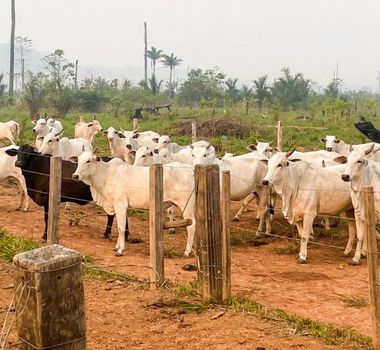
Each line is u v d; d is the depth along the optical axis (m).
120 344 5.87
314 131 27.44
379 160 12.60
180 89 58.59
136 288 7.57
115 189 10.12
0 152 12.82
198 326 6.31
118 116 38.69
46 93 38.97
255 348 5.71
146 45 80.50
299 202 10.06
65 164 11.24
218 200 6.95
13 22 57.75
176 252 10.09
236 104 42.75
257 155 12.85
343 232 12.11
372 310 5.70
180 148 15.29
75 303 3.41
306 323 6.50
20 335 3.42
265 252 10.51
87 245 10.38
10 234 10.55
